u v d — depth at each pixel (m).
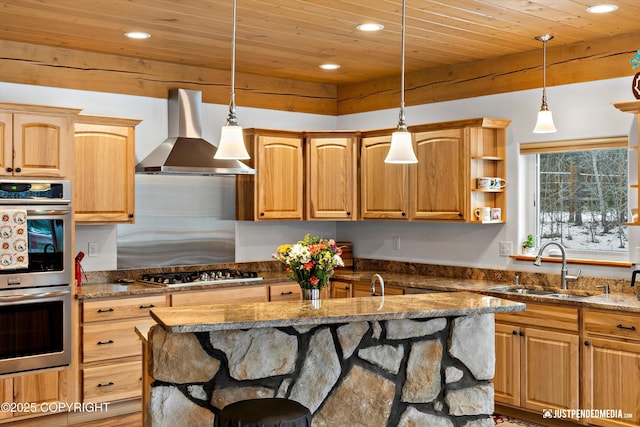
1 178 4.53
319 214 6.28
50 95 5.26
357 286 6.00
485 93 5.69
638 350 4.22
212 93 6.12
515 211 5.50
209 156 5.59
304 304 3.48
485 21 4.43
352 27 4.57
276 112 6.53
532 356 4.77
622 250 4.98
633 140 4.77
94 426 4.86
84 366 4.91
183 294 5.36
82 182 5.11
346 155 6.27
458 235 5.89
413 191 5.84
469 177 5.41
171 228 5.91
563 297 4.68
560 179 5.34
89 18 4.36
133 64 5.66
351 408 3.29
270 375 3.15
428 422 3.42
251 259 6.41
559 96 5.20
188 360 3.02
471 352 3.50
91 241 5.50
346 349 3.28
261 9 4.14
